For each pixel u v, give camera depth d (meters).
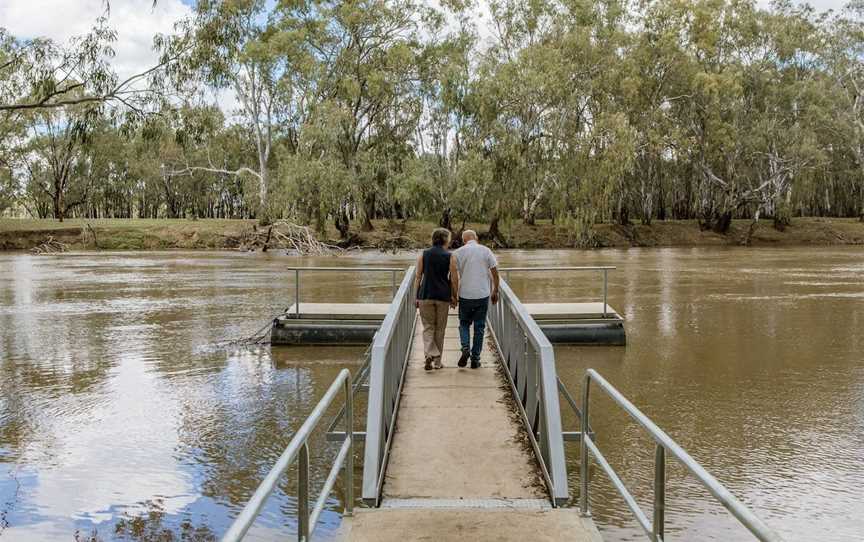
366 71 62.59
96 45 23.56
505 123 60.09
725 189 74.06
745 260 44.53
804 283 28.20
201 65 25.86
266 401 10.43
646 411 9.78
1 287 27.56
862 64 77.25
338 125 55.31
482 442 6.52
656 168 80.69
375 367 5.74
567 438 7.53
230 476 7.42
